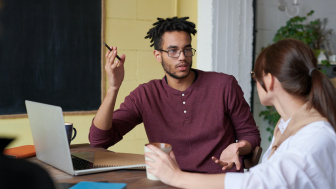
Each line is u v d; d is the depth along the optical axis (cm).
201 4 313
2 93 260
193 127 172
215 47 306
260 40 350
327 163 91
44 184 43
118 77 154
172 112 174
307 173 90
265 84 106
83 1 279
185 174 105
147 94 178
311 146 92
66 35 276
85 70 284
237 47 316
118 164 133
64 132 118
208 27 306
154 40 178
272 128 366
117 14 293
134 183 116
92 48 285
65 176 123
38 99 271
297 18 347
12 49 260
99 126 157
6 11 256
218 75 179
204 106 173
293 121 102
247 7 319
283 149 101
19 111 266
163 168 107
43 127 132
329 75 385
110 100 155
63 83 278
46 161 140
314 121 98
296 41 103
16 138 50
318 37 366
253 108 353
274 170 91
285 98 104
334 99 97
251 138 172
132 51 300
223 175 99
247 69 324
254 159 160
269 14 353
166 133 173
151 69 309
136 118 179
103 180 119
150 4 304
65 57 277
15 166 42
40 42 269
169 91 175
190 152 172
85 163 135
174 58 167
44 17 268
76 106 284
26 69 266
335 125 97
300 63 99
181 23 169
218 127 172
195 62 324
